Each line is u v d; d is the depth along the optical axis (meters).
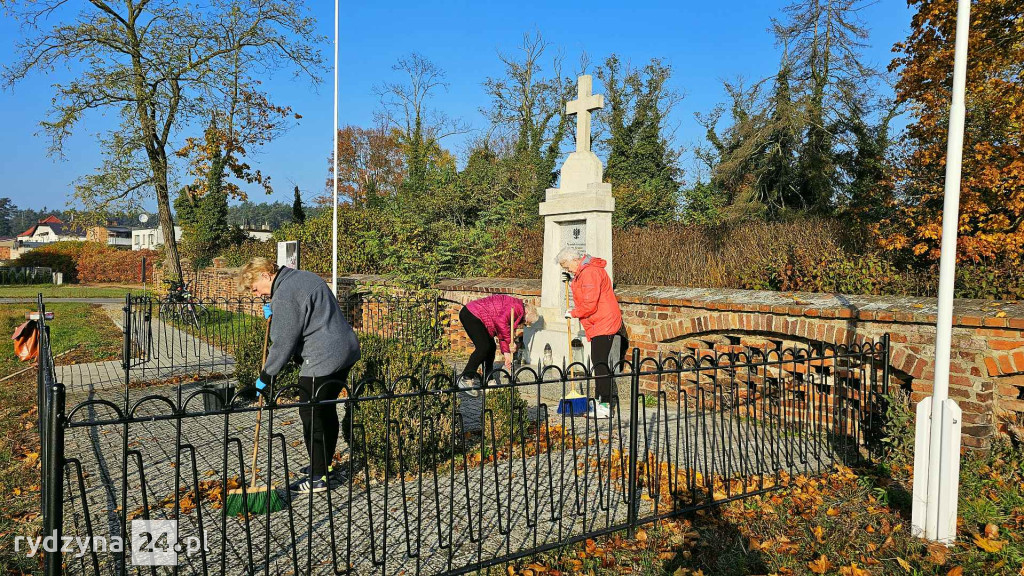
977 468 4.35
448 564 3.02
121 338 11.79
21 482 4.24
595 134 27.92
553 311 8.42
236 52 21.66
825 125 20.78
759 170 21.28
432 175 27.11
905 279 6.83
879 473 4.52
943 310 3.56
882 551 3.47
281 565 3.10
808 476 4.52
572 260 6.23
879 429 5.10
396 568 3.10
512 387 3.35
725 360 6.49
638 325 7.43
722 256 9.03
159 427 5.57
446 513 3.73
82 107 20.16
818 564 3.25
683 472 4.49
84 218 21.33
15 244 77.94
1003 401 4.55
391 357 5.11
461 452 4.78
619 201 21.70
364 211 17.64
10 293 26.75
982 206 6.94
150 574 2.99
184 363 9.08
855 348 4.84
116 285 34.09
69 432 5.42
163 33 20.20
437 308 10.11
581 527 3.61
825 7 21.08
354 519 3.63
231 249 23.30
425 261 11.32
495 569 3.18
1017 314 4.40
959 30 3.50
